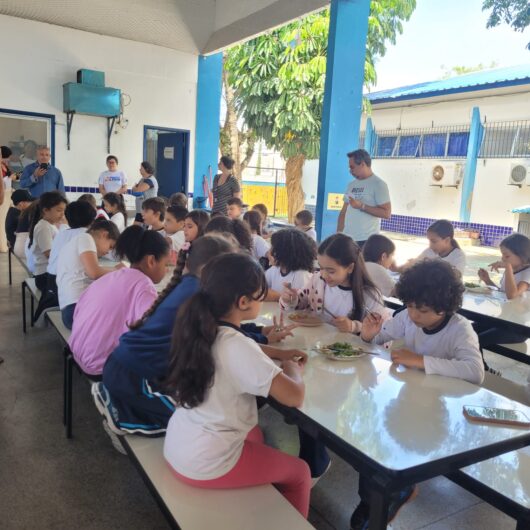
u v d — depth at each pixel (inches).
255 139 406.0
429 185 470.0
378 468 47.6
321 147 220.2
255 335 81.0
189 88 351.6
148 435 72.8
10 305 192.9
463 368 71.5
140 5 305.4
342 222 185.9
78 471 92.3
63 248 123.8
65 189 319.9
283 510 58.1
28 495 85.0
